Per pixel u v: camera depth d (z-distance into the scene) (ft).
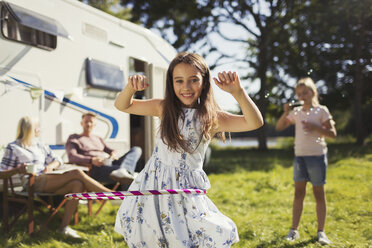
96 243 11.44
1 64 12.66
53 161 13.64
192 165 6.59
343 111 51.78
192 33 48.42
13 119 12.94
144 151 22.44
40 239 11.35
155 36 21.67
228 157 43.04
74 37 15.67
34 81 13.79
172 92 6.78
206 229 6.20
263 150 53.01
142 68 21.86
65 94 15.14
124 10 52.47
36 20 13.62
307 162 12.04
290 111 12.89
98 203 16.51
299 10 27.81
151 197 6.49
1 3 12.71
